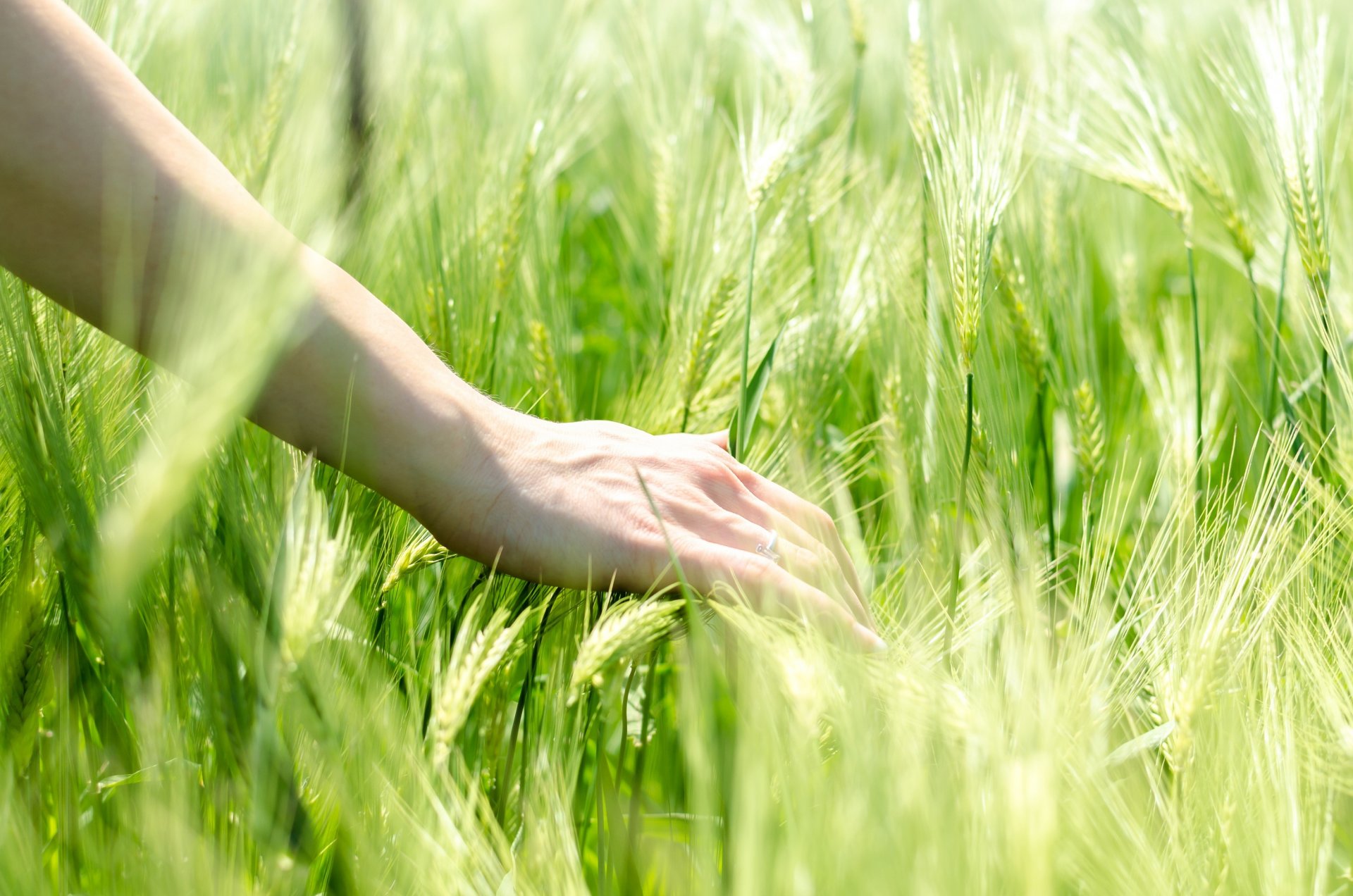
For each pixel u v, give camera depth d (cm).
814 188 150
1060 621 131
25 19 117
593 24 230
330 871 119
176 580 122
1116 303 181
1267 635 121
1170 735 118
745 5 197
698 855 116
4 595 124
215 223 117
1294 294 145
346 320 121
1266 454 138
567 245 210
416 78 177
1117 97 150
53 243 118
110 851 118
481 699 124
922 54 142
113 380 124
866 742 114
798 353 144
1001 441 133
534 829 116
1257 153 142
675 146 156
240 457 123
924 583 128
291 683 115
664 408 140
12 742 121
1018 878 111
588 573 122
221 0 182
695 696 117
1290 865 115
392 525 127
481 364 142
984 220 128
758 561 122
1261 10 141
